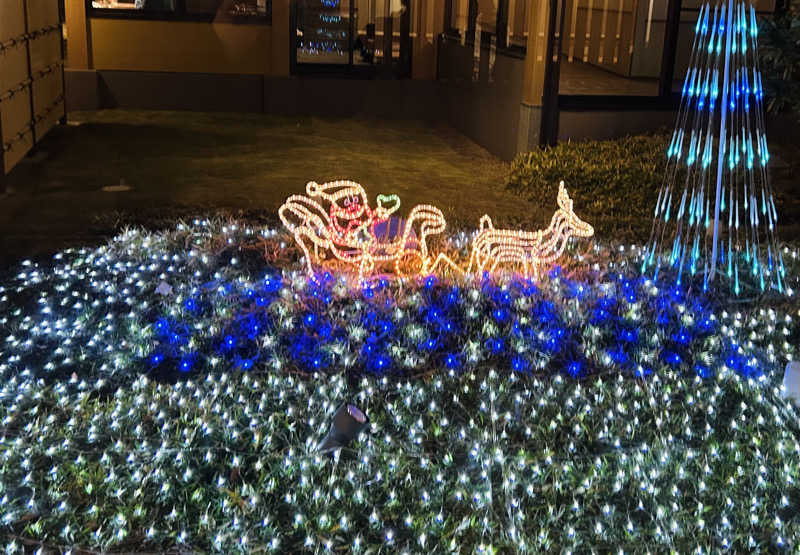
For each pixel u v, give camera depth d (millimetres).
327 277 6820
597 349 5797
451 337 5973
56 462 4414
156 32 14859
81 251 7445
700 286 6996
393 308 6312
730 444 4590
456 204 9469
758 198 9250
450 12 15031
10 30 9758
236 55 15180
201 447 4551
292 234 8023
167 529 3912
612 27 14352
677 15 11164
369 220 6961
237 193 9695
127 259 7371
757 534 3936
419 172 11117
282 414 4848
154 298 6578
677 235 7953
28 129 10688
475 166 11633
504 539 3877
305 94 15297
